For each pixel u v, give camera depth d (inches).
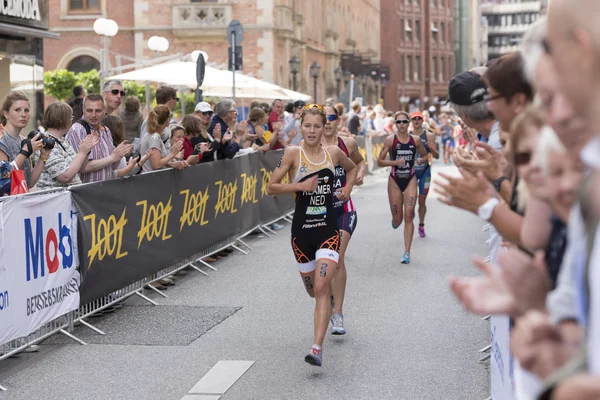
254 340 328.5
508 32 7244.1
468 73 201.5
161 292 420.2
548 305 74.8
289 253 548.4
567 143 68.7
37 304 307.1
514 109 145.0
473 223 697.0
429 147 598.2
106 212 362.0
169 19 1653.5
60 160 351.3
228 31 776.9
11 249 288.8
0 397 262.7
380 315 366.6
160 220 421.1
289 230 667.4
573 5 61.3
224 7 1648.6
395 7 3922.2
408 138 500.4
